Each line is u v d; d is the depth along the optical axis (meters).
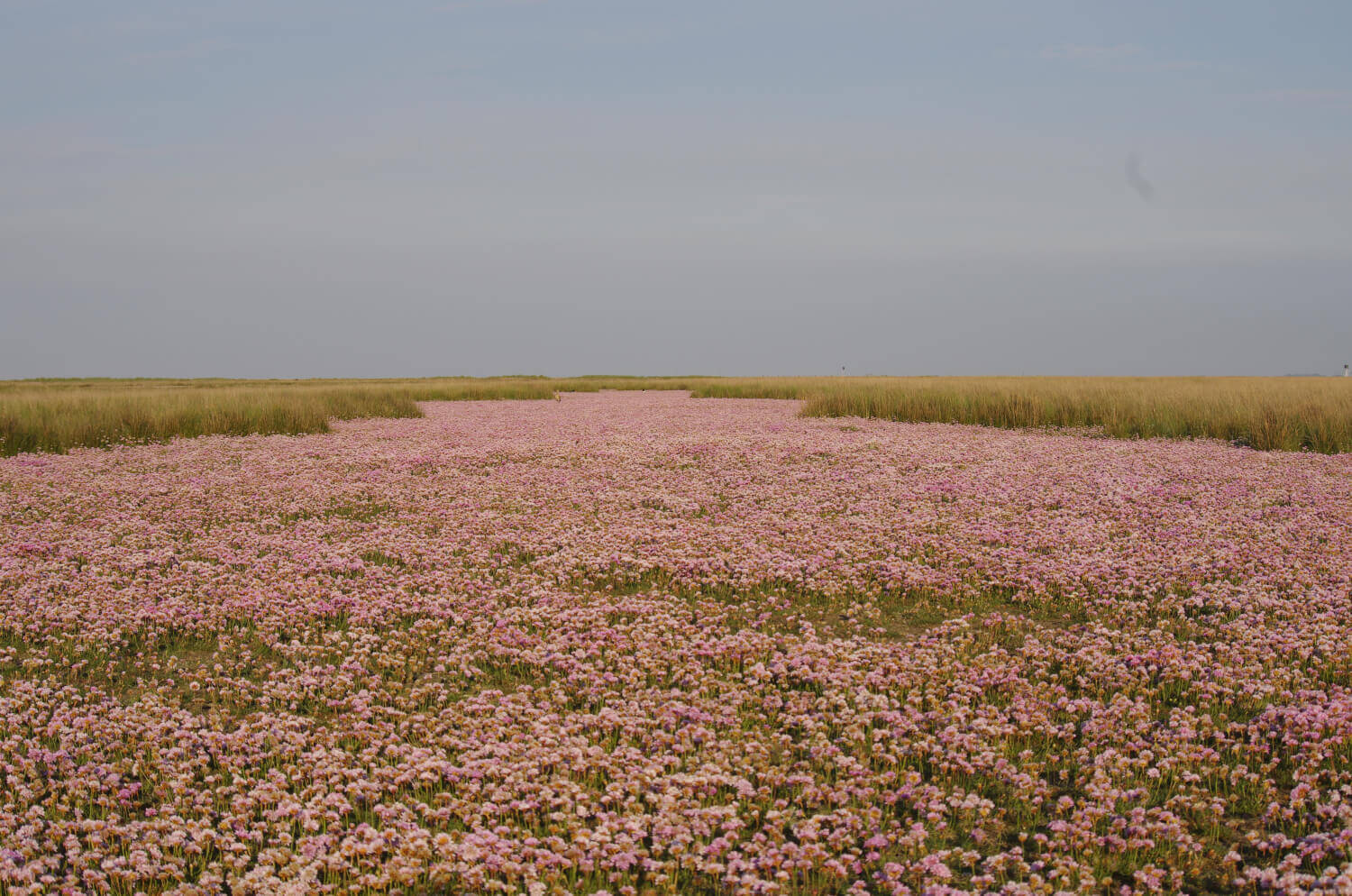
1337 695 5.71
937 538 10.04
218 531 10.84
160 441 21.11
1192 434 21.38
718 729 5.51
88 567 9.10
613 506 12.22
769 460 16.94
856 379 52.50
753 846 4.20
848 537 10.20
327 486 13.96
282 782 4.79
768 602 8.02
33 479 14.62
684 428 23.88
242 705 6.03
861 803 4.70
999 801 4.84
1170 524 10.89
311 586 8.32
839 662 6.52
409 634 7.23
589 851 4.20
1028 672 6.48
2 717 5.68
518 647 6.83
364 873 4.11
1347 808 4.36
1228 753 5.24
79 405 21.62
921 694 6.06
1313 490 12.88
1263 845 4.22
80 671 6.64
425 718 5.60
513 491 13.46
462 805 4.55
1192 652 6.49
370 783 4.72
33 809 4.55
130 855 4.23
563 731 5.30
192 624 7.41
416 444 19.86
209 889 4.00
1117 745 5.28
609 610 7.64
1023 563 8.93
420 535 10.66
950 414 26.41
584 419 27.86
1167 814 4.39
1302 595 7.79
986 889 4.03
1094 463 16.03
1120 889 3.99
